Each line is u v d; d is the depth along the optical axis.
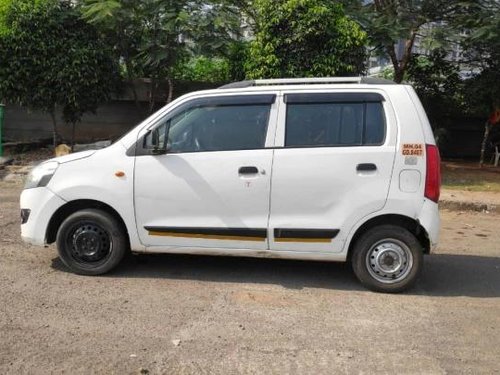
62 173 6.09
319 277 6.35
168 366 4.19
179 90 15.27
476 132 16.95
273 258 6.44
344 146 5.80
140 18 12.82
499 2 13.17
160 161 5.96
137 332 4.77
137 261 6.72
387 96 5.84
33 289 5.70
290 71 12.29
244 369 4.17
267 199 5.84
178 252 6.05
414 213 5.72
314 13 11.96
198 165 5.91
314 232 5.80
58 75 12.42
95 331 4.77
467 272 6.82
